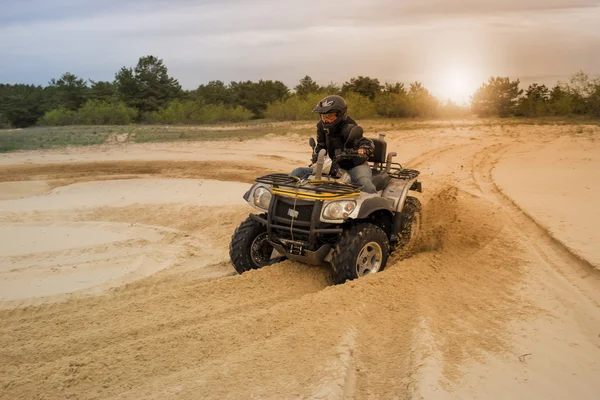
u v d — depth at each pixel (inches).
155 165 603.5
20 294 236.8
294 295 220.2
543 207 363.6
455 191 436.8
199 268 272.1
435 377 152.5
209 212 385.7
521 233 313.3
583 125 914.7
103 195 447.2
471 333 185.3
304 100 1391.5
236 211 386.6
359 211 225.3
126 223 360.5
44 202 423.2
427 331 181.2
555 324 194.4
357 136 246.4
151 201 421.7
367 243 226.2
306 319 190.4
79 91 1584.6
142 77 1563.7
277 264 246.1
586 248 272.2
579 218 332.2
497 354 171.0
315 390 146.3
